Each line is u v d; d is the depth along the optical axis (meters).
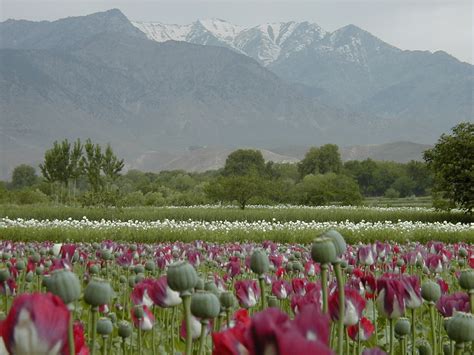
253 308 9.23
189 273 3.56
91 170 80.50
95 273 10.63
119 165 81.50
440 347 7.35
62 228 34.25
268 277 9.56
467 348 5.26
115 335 7.92
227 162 177.88
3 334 2.25
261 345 1.75
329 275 10.95
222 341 2.09
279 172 182.25
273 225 38.44
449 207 58.06
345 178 111.31
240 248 16.77
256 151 177.88
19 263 10.17
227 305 5.04
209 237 33.09
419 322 9.34
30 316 2.23
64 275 3.07
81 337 3.09
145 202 104.56
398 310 4.62
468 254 16.66
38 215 58.94
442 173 56.53
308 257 13.91
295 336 1.68
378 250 12.73
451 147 56.34
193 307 3.71
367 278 7.07
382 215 60.12
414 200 159.00
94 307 3.81
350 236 33.62
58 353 2.26
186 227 36.09
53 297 2.29
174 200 105.75
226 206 88.69
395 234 33.28
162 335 8.46
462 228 35.66
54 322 2.25
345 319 4.71
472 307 4.70
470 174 54.41
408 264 13.20
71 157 85.62
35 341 2.23
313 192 104.00
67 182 86.25
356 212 62.53
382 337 8.91
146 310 6.10
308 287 6.80
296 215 61.50
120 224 37.44
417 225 37.53
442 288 7.53
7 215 58.66
